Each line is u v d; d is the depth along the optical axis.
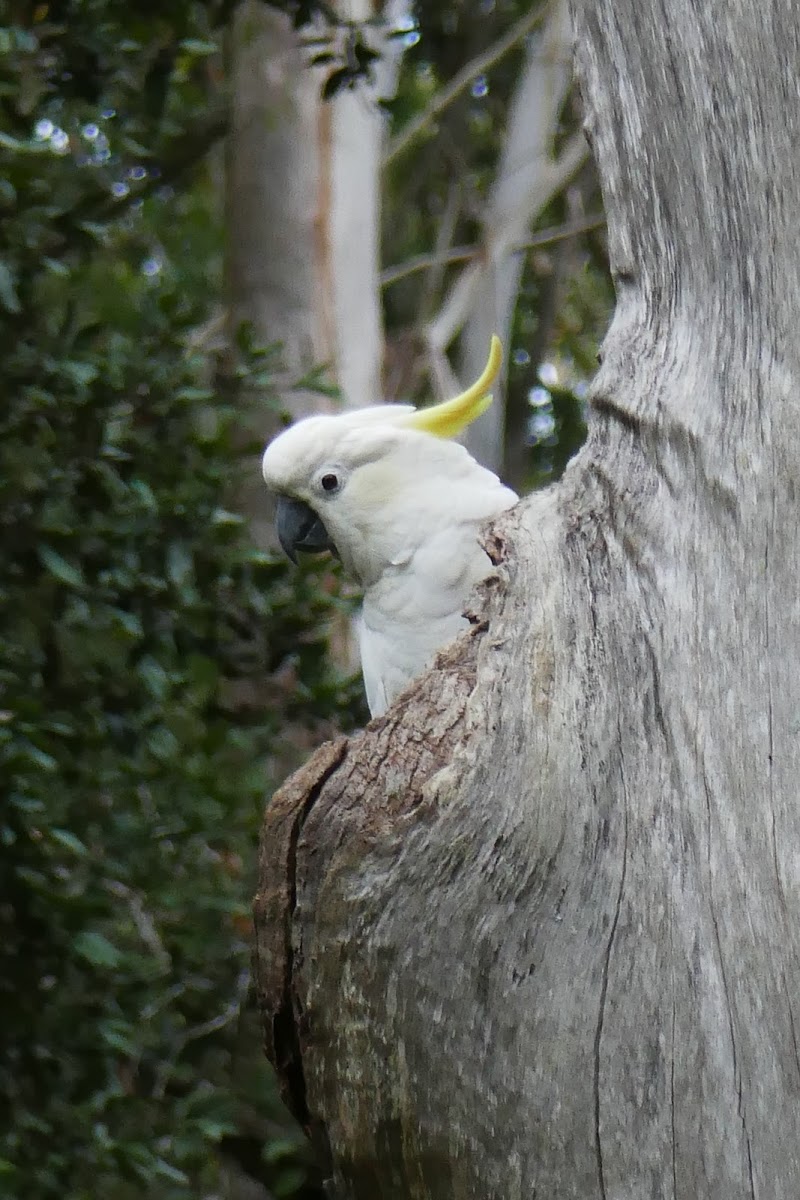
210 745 10.56
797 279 4.14
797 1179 3.69
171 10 10.03
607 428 4.78
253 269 15.07
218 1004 11.28
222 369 11.58
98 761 10.61
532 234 20.44
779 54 4.23
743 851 3.92
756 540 4.10
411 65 17.62
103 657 10.55
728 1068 3.85
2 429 9.58
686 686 4.18
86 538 9.64
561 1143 4.06
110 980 10.33
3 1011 9.66
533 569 4.72
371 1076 4.41
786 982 3.77
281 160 14.99
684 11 4.53
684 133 4.56
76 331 9.70
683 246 4.64
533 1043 4.14
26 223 9.72
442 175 21.03
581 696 4.39
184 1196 10.71
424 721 4.59
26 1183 9.52
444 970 4.29
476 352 18.91
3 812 9.16
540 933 4.21
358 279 15.29
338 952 4.45
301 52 15.02
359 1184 4.57
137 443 9.80
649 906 4.09
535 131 18.92
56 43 9.70
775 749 3.91
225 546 10.20
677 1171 3.88
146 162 10.98
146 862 10.88
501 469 20.23
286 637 10.41
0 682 9.70
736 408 4.27
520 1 19.72
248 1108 11.98
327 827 4.52
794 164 4.17
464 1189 4.24
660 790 4.18
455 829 4.36
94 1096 9.86
